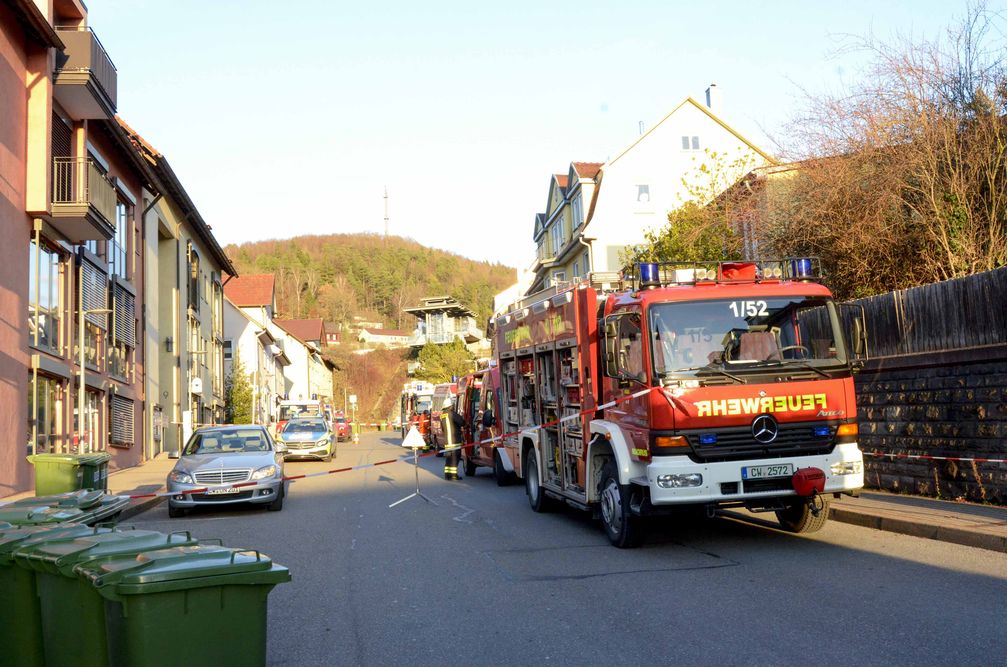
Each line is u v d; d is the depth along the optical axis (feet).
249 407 138.51
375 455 112.27
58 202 58.29
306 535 36.94
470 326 313.32
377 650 18.98
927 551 27.02
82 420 57.11
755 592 22.81
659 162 138.72
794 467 27.96
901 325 37.83
